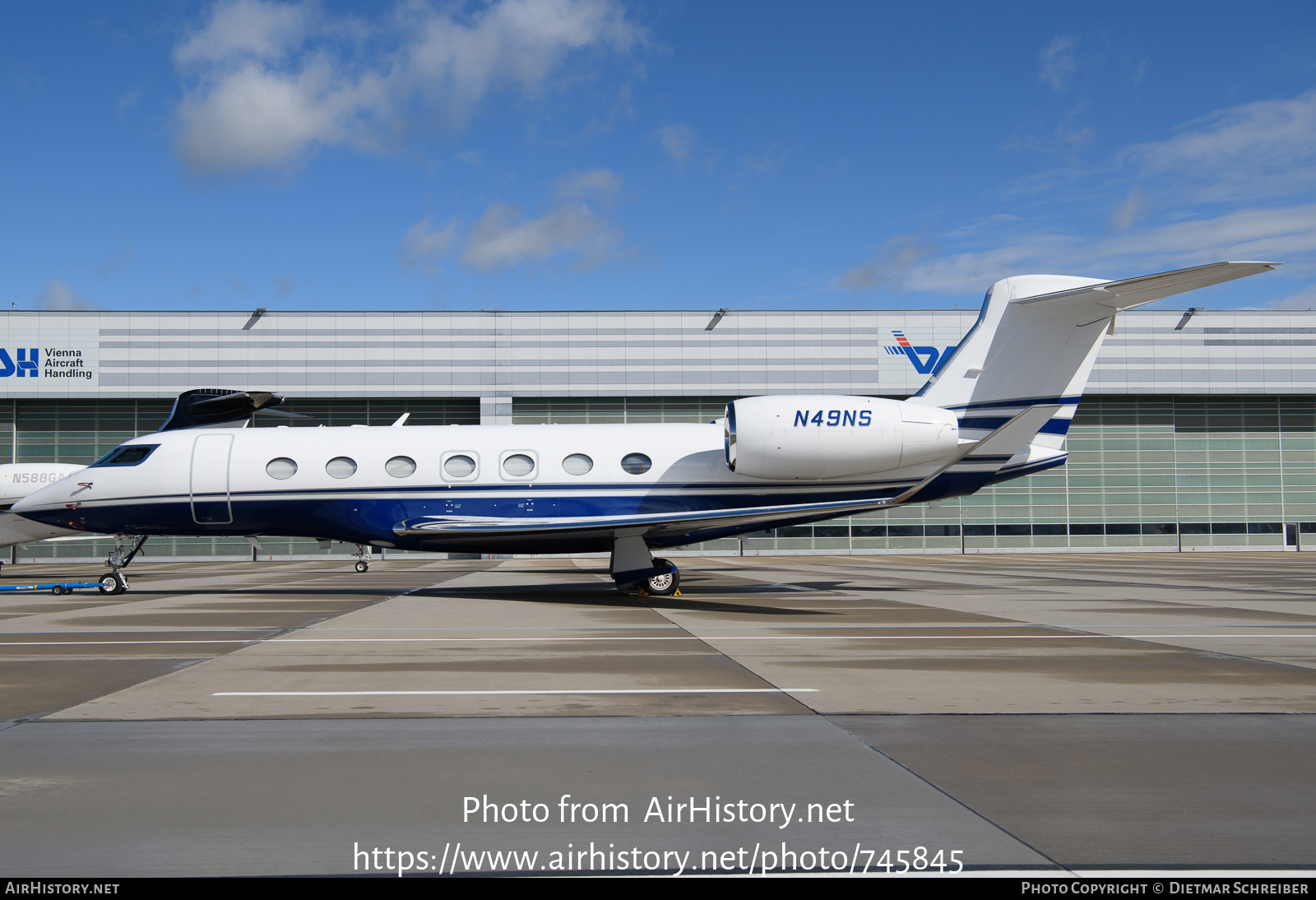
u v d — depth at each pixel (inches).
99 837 155.3
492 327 1515.7
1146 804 171.5
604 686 286.7
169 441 661.3
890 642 391.9
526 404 1533.0
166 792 179.0
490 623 467.8
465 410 1535.4
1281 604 581.9
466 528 606.5
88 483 656.4
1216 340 1567.4
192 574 1056.8
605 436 657.0
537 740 219.3
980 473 649.0
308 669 319.9
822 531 1569.9
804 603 587.8
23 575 1072.8
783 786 183.3
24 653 359.6
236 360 1489.9
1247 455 1609.3
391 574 1016.2
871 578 871.7
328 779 187.8
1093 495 1588.3
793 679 299.9
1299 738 220.7
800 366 1530.5
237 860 146.3
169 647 374.6
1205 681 295.6
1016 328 643.5
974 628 445.4
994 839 154.3
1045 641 395.5
